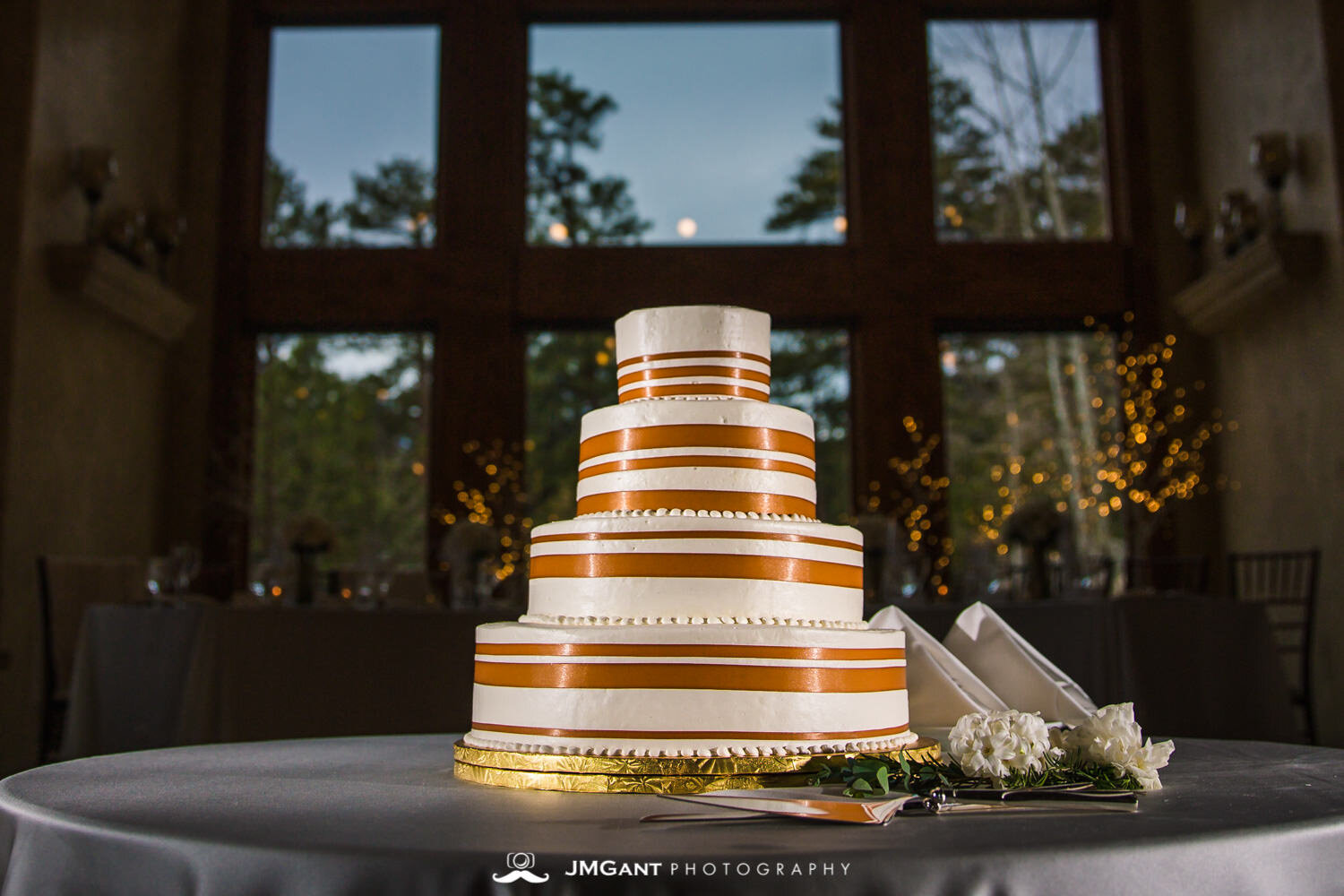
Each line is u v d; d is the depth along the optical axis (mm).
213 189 7469
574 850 886
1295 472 6336
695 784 1273
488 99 7523
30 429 5707
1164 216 7414
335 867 873
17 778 1310
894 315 7305
